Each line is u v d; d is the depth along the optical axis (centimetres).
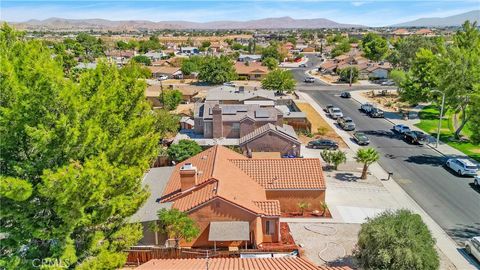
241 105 5628
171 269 2133
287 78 9544
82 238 2147
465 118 5700
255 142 4750
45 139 1773
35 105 1792
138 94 2667
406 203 3738
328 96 9469
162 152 4700
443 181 4275
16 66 1897
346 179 4316
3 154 1847
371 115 7325
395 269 2331
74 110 1906
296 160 3691
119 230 2319
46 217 1933
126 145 2320
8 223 1980
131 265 2720
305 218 3416
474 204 3722
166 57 17262
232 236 2758
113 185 2084
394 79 9069
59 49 9119
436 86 6203
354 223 3344
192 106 8244
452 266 2744
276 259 2406
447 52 5950
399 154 5200
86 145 1975
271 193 3481
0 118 1725
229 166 3500
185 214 2834
